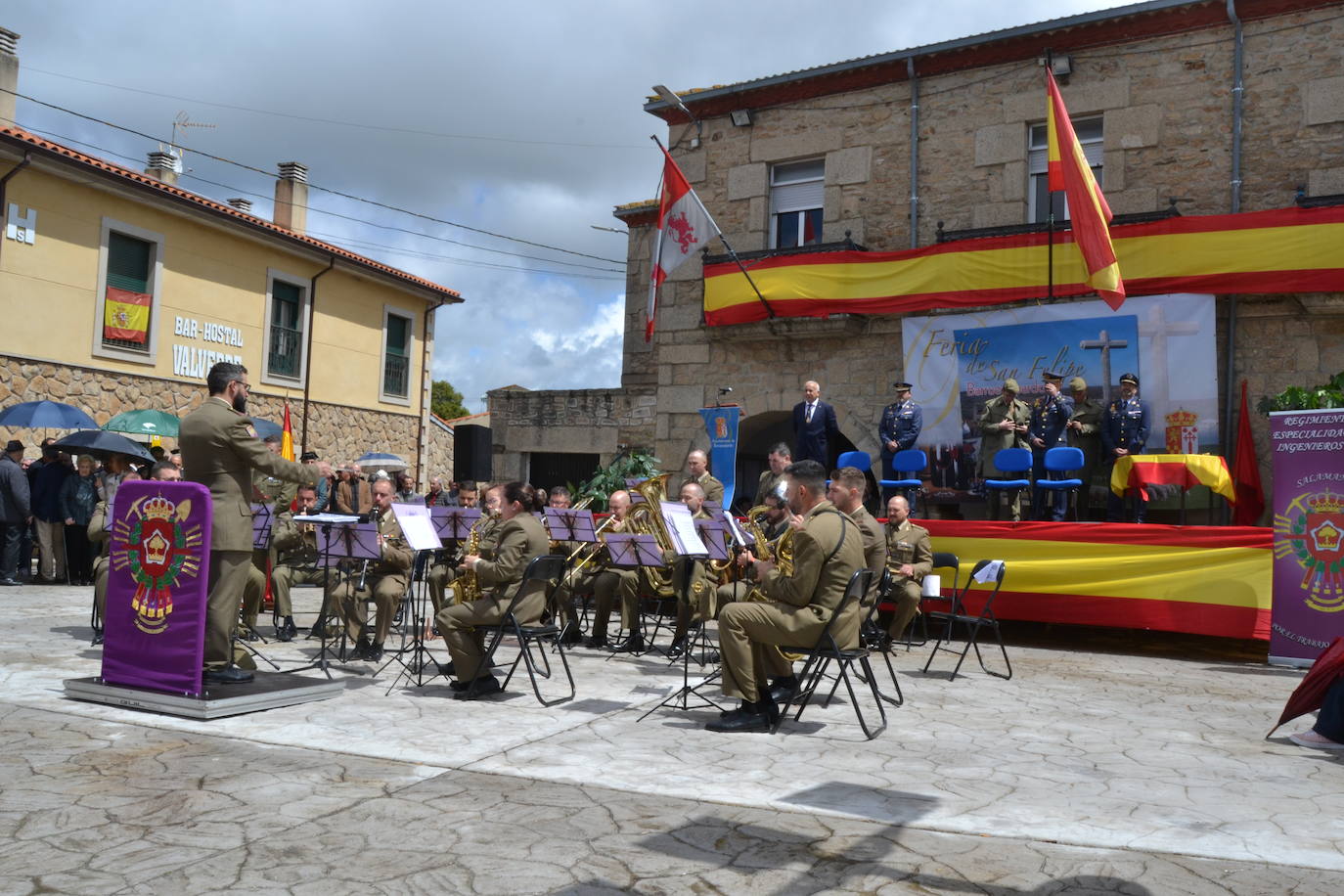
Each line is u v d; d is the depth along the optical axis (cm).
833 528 570
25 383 1541
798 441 1258
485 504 874
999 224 1366
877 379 1423
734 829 393
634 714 620
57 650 772
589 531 858
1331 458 883
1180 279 1187
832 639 563
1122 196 1288
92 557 1345
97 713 571
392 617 790
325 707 612
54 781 441
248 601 873
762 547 723
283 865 346
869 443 1419
